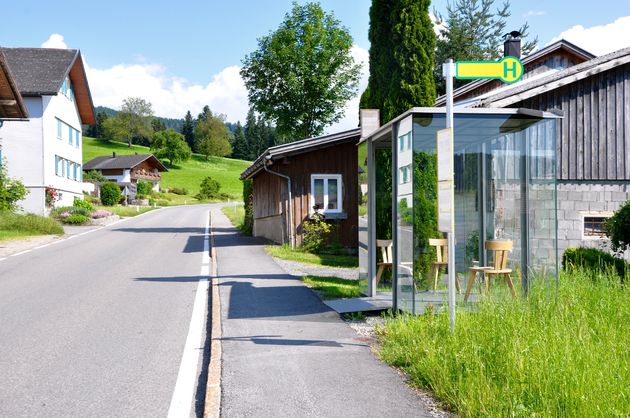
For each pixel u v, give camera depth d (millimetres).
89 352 6449
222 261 15094
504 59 6332
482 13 42594
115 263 15195
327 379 5035
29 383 5375
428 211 7668
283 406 4398
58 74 38781
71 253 17766
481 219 9062
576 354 4691
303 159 19266
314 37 34656
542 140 8039
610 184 13047
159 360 6145
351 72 35875
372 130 9953
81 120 48500
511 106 12602
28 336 7184
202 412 4652
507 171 8594
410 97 11195
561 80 12680
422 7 11320
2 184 28656
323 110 36000
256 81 35531
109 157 92938
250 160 167625
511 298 6992
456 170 9102
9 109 26250
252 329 7133
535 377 4262
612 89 13055
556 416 3795
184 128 174750
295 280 11531
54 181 38406
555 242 7777
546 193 7949
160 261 15719
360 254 9945
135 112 152500
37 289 10875
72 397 5000
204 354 6383
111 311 8773
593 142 12953
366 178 9453
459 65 6301
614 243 10719
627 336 5617
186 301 9633
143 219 40219
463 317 6094
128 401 4898
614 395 3969
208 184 88250
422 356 5305
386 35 11477
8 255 17125
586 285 7926
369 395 4609
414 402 4438
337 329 7090
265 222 23031
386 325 6922
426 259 7641
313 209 19250
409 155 7598
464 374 4633
